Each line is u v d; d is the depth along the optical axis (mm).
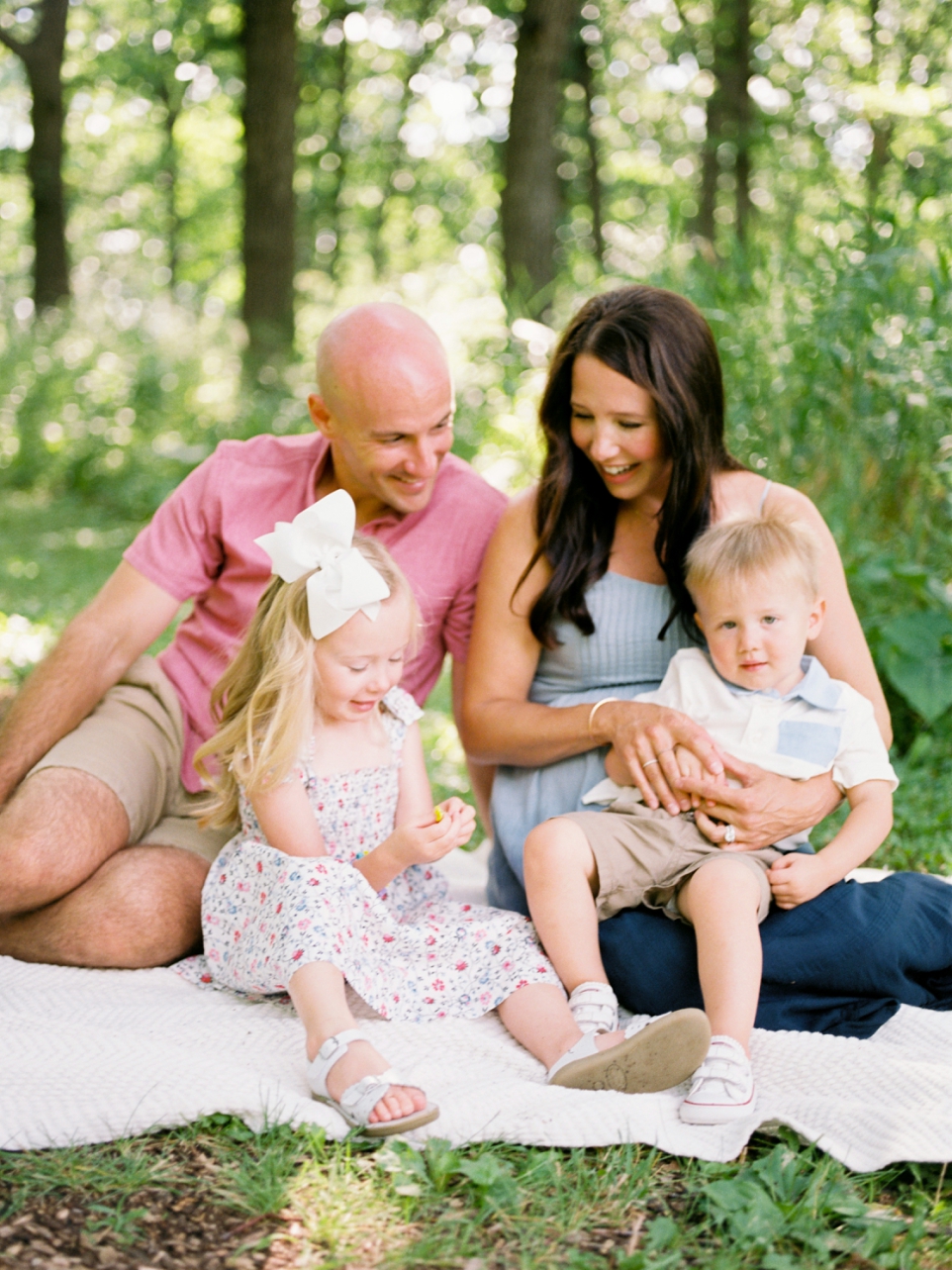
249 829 2631
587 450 2754
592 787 2771
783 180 8891
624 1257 1763
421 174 25609
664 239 5676
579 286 7090
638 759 2594
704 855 2504
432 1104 2070
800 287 4934
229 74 21359
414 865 2764
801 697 2639
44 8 15797
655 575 2881
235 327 13984
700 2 17766
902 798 3984
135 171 27297
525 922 2594
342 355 2877
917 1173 1955
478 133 19328
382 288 16266
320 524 2551
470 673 2957
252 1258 1728
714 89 17000
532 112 11094
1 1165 1929
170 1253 1732
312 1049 2154
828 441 4758
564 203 19938
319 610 2467
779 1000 2469
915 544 4715
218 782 2688
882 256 4684
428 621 3111
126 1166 1929
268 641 2596
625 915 2559
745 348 4887
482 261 11711
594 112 19531
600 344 2672
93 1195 1860
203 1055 2256
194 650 3207
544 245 11141
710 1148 2018
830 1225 1855
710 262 5523
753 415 4910
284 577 2574
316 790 2605
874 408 4719
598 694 2902
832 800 2604
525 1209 1876
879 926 2443
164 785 3018
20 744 2875
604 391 2672
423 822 2484
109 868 2711
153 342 13664
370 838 2672
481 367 7586
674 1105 2121
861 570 4562
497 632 2924
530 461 6594
